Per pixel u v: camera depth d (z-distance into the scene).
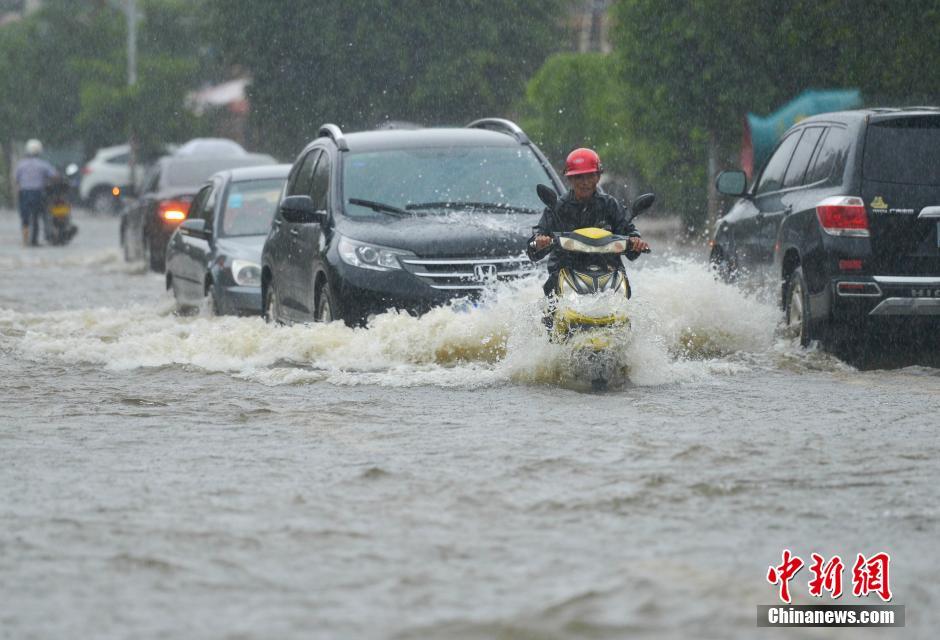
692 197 90.38
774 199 41.22
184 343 38.66
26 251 101.56
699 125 77.69
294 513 20.88
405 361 36.06
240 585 17.42
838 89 66.88
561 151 103.44
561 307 32.78
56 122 180.50
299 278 41.88
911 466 23.81
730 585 17.23
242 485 22.70
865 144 36.81
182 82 163.88
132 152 162.38
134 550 18.92
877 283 36.06
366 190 40.47
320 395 31.75
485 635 15.55
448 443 25.98
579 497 21.69
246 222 52.75
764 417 28.58
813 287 37.03
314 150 44.28
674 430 27.09
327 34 108.00
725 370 35.19
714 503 21.31
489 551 18.80
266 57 109.19
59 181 109.06
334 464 24.27
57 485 22.80
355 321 37.66
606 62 102.56
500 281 37.41
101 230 135.25
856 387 32.78
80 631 15.82
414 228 38.34
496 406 30.12
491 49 108.94
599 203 34.53
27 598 16.98
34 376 35.12
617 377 33.53
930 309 36.03
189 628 15.87
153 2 176.50
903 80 63.06
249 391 32.44
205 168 80.81
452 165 41.31
